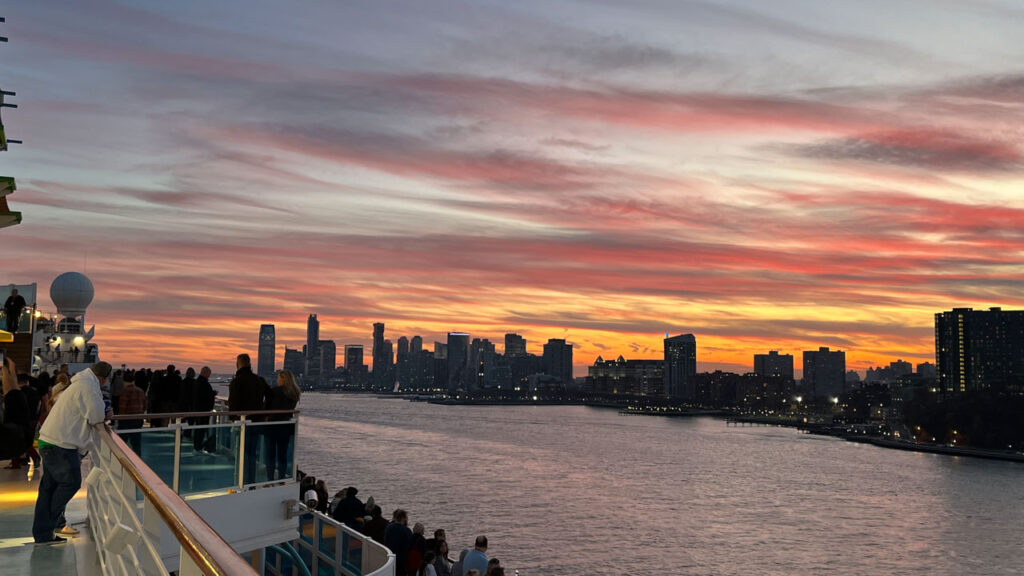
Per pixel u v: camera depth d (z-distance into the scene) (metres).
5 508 10.81
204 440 12.48
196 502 12.25
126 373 13.23
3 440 10.43
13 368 11.16
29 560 7.96
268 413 13.18
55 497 8.75
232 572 1.93
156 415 11.22
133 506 5.30
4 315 25.81
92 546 8.61
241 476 13.02
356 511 18.48
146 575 4.36
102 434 7.05
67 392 8.72
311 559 18.11
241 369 13.27
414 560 15.98
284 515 13.59
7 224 12.48
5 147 13.34
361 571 15.12
